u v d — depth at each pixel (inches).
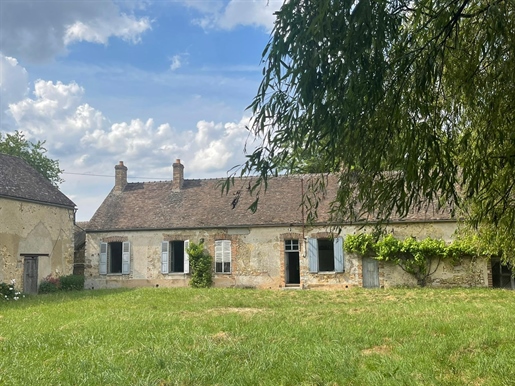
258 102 143.6
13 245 780.6
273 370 255.0
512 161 148.8
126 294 718.5
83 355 290.8
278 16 141.6
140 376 247.8
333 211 183.6
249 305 573.3
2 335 364.8
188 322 408.8
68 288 880.3
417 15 141.9
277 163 144.5
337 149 146.6
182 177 1058.1
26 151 1368.1
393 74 141.0
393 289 773.9
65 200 925.2
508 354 274.5
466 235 355.3
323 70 137.6
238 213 925.2
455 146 161.5
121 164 1079.0
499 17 140.0
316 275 853.2
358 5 133.5
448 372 246.4
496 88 161.5
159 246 941.8
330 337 334.6
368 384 228.4
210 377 243.1
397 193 144.0
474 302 553.3
